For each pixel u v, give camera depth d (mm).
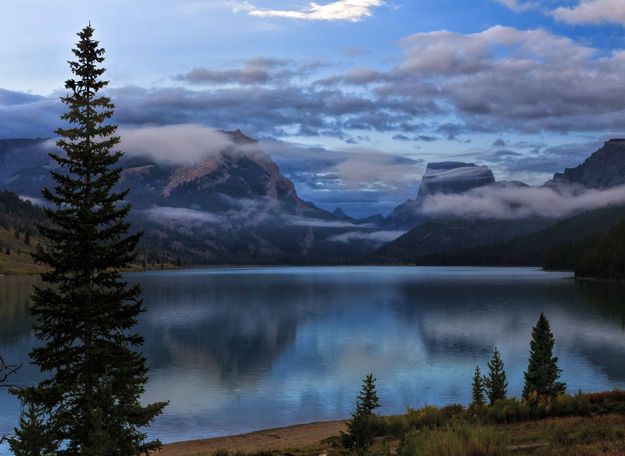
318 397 56219
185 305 161125
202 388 60375
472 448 15703
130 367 26875
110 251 26438
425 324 114250
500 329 105125
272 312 141625
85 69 26359
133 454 24328
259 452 29016
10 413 48406
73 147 26172
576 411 27609
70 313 26188
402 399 54938
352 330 106938
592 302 152500
